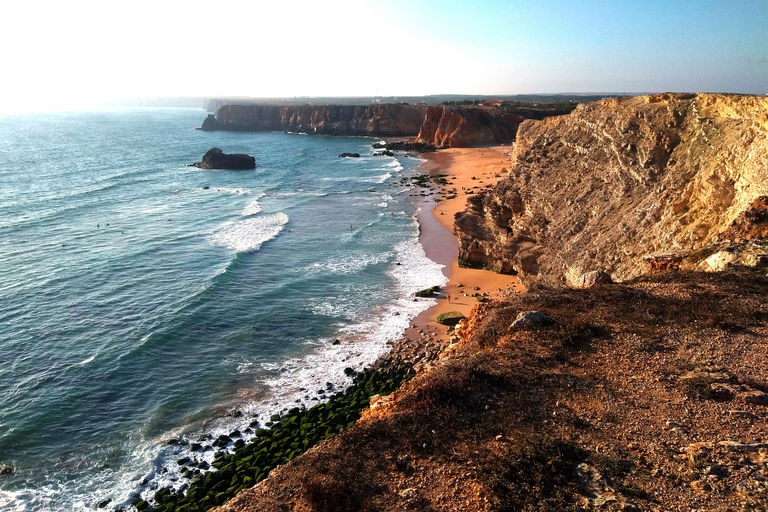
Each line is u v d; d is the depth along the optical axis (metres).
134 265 39.50
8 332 28.44
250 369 25.45
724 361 11.18
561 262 26.94
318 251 43.97
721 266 16.11
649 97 28.00
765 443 8.56
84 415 21.88
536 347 12.71
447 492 8.55
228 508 8.95
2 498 17.52
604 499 7.86
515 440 9.52
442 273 38.38
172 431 21.05
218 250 43.72
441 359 14.28
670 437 9.09
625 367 11.50
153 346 27.30
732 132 20.61
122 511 17.05
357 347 27.39
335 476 9.07
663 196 22.27
